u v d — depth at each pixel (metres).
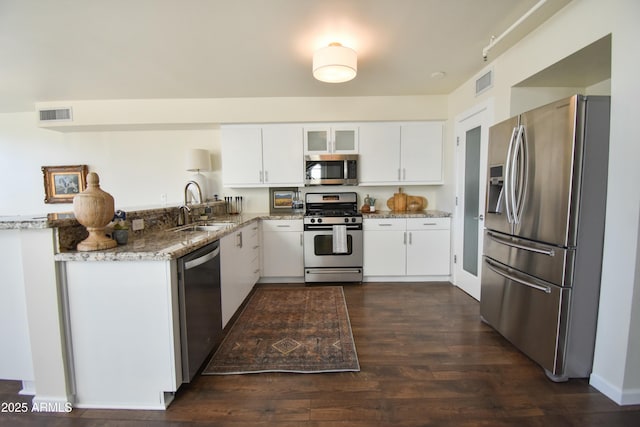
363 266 3.51
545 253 1.71
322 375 1.78
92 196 1.50
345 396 1.60
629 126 1.44
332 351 2.03
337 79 2.25
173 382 1.54
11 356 1.61
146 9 1.71
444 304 2.86
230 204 3.96
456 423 1.40
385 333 2.29
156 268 1.50
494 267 2.21
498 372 1.79
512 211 1.95
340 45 2.16
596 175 1.55
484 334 2.27
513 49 2.27
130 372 1.54
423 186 4.02
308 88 3.13
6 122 3.91
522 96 2.31
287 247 3.49
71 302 1.52
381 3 1.69
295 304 2.89
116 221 1.74
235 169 3.61
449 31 2.03
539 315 1.77
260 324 2.46
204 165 3.65
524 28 2.01
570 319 1.62
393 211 3.90
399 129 3.58
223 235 2.22
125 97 3.30
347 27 1.95
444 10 1.78
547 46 1.93
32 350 1.52
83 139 3.92
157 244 1.69
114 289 1.51
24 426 1.43
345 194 3.90
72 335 1.54
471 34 2.08
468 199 3.09
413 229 3.48
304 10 1.75
